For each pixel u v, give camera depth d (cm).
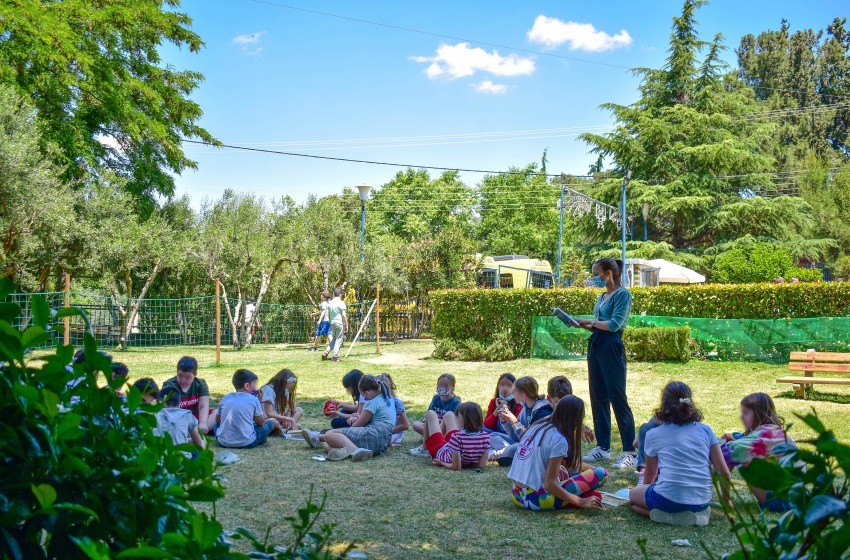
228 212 2706
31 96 2098
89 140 2277
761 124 4762
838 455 158
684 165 4503
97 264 2011
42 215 1784
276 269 2478
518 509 567
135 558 177
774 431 338
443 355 1766
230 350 2131
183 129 2781
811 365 1131
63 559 176
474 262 2706
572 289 1697
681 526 521
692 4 4691
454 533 503
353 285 2531
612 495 596
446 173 6262
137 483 183
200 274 2653
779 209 4234
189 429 587
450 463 716
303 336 2483
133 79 2422
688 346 1498
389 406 801
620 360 754
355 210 5488
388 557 452
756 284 1570
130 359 1792
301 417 980
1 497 164
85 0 2348
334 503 578
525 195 6178
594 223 4647
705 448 529
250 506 563
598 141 4566
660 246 4216
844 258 4706
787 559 167
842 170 5309
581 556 455
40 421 173
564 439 554
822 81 7144
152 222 2277
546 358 1667
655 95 4753
